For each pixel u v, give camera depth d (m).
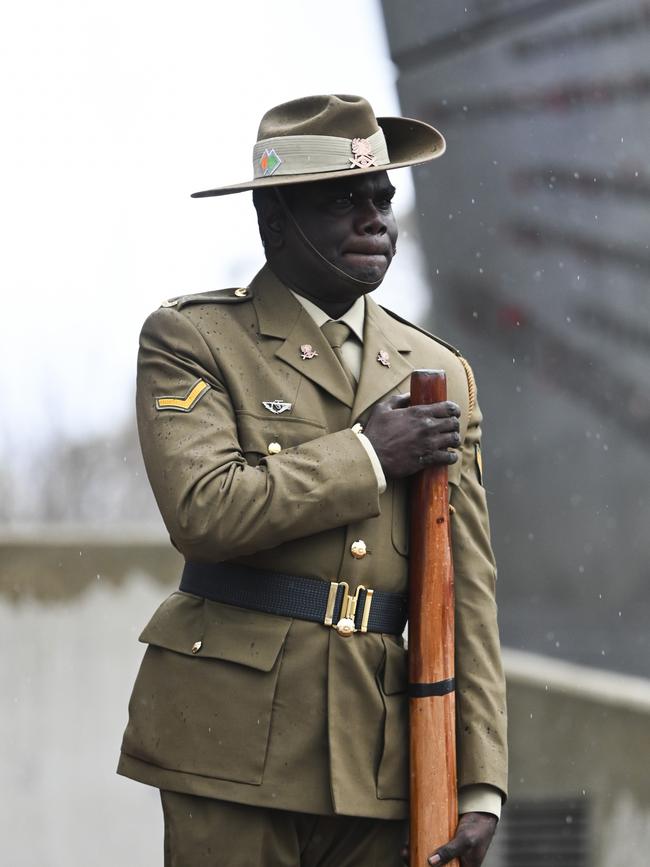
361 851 12.47
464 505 13.21
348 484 11.99
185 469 12.04
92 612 27.72
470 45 39.56
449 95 40.16
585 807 25.14
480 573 13.14
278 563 12.29
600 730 25.06
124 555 28.02
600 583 48.88
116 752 27.45
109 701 27.56
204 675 12.24
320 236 12.62
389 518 12.59
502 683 13.01
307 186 12.62
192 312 12.78
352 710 12.23
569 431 44.94
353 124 12.60
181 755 12.21
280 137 12.66
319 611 12.30
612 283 41.88
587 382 43.41
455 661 12.91
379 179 12.71
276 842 12.20
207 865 12.15
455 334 43.66
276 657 12.14
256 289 13.02
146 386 12.60
